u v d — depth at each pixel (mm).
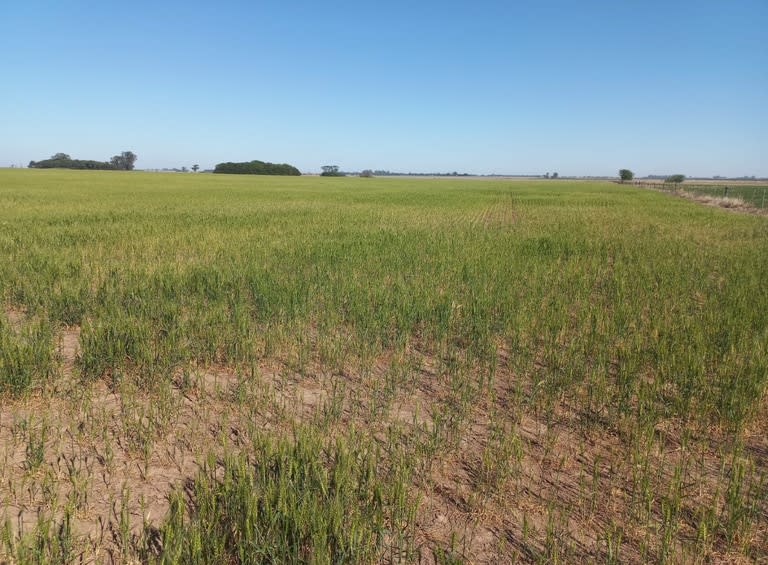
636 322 7566
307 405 5078
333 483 3486
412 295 8391
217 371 5914
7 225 17547
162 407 4641
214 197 39781
